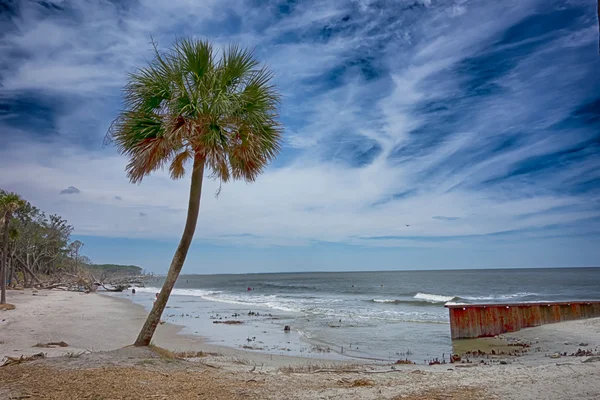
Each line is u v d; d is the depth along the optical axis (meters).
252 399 5.32
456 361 11.76
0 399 4.96
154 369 7.04
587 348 12.53
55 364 7.05
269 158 9.04
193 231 9.00
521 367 8.23
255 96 8.55
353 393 5.67
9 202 27.97
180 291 65.06
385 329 18.97
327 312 27.17
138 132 8.31
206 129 8.16
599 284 57.91
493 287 55.91
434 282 73.06
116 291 62.38
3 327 16.88
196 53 8.42
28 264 59.69
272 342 15.77
